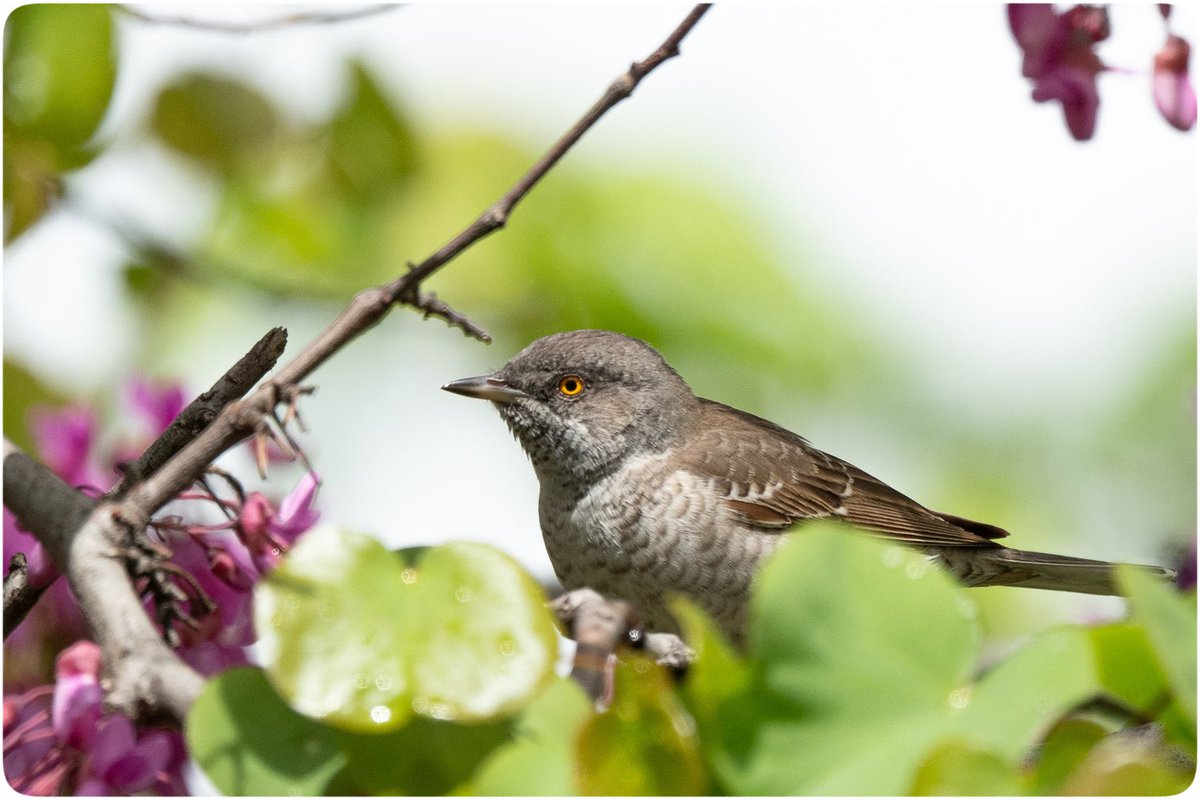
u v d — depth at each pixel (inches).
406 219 519.2
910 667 181.5
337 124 431.5
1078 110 286.2
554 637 195.8
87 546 226.8
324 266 513.7
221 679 199.2
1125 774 174.4
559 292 512.1
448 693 190.7
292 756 195.3
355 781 193.8
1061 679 178.2
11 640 297.1
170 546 253.3
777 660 183.6
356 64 426.3
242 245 503.5
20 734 224.2
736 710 182.9
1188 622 174.9
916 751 175.3
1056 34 286.7
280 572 199.2
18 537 277.0
